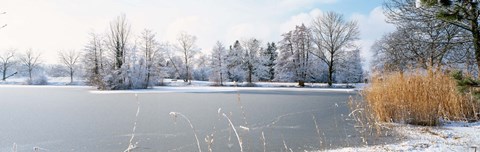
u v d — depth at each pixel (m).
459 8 3.02
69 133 5.70
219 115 7.45
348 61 32.72
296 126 6.25
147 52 27.48
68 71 43.09
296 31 34.25
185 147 4.55
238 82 39.50
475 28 4.84
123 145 4.74
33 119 7.52
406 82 6.29
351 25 32.12
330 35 32.22
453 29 6.40
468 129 5.00
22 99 14.13
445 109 6.00
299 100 12.97
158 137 5.27
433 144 4.01
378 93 6.57
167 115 8.10
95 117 7.83
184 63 39.09
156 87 29.36
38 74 41.56
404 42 7.72
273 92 20.67
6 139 5.21
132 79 25.30
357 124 6.21
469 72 5.53
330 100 12.80
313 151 4.17
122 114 8.40
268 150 4.31
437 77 6.23
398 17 7.26
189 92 20.47
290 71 34.34
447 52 6.81
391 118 6.10
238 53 41.97
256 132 5.66
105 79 24.30
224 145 4.65
